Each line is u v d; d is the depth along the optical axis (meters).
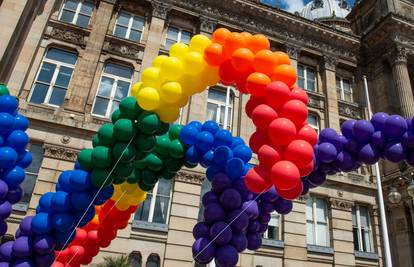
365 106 23.30
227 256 6.69
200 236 7.08
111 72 18.22
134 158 7.05
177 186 16.19
